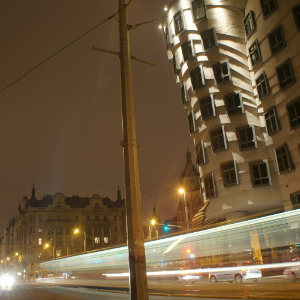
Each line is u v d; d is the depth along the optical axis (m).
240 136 29.02
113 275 24.08
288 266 13.87
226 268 17.91
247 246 15.42
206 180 30.30
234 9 32.00
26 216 99.62
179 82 35.97
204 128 30.92
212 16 32.06
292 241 13.59
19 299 18.80
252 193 27.33
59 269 35.34
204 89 31.31
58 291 24.48
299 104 25.06
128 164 6.57
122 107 7.02
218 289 16.19
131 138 6.76
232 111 29.67
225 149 29.11
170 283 20.70
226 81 30.23
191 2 33.25
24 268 95.69
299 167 24.70
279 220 14.16
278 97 26.89
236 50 30.83
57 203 99.62
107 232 99.69
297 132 25.03
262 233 14.84
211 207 29.42
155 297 16.17
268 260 14.94
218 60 31.03
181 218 79.81
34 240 95.31
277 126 26.59
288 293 12.45
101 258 26.16
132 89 7.20
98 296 18.70
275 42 27.36
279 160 26.55
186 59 32.81
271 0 27.66
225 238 16.67
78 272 29.39
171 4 35.03
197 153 31.67
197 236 18.39
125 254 23.34
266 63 28.12
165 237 21.39
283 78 26.61
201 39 32.12
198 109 31.73
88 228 98.75
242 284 16.56
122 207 103.50
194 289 17.50
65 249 95.88
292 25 25.91
